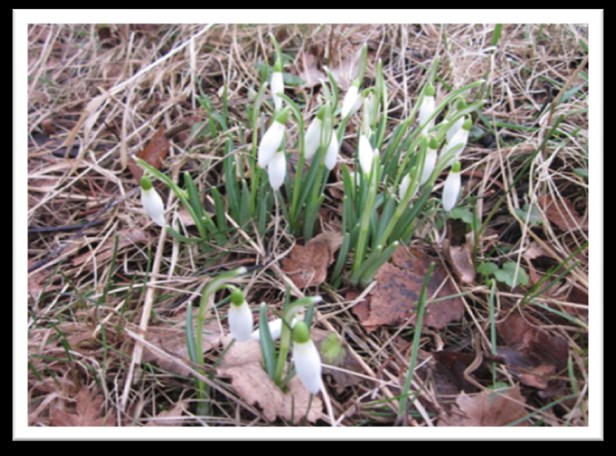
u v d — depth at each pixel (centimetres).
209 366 30
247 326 25
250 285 34
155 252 37
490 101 47
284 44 52
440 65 50
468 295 34
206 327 32
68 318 33
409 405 29
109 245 38
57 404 29
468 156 42
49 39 52
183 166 42
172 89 48
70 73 51
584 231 37
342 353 31
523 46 51
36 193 41
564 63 50
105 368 30
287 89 48
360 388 30
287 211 37
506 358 31
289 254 36
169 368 30
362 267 33
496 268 34
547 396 29
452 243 38
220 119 42
